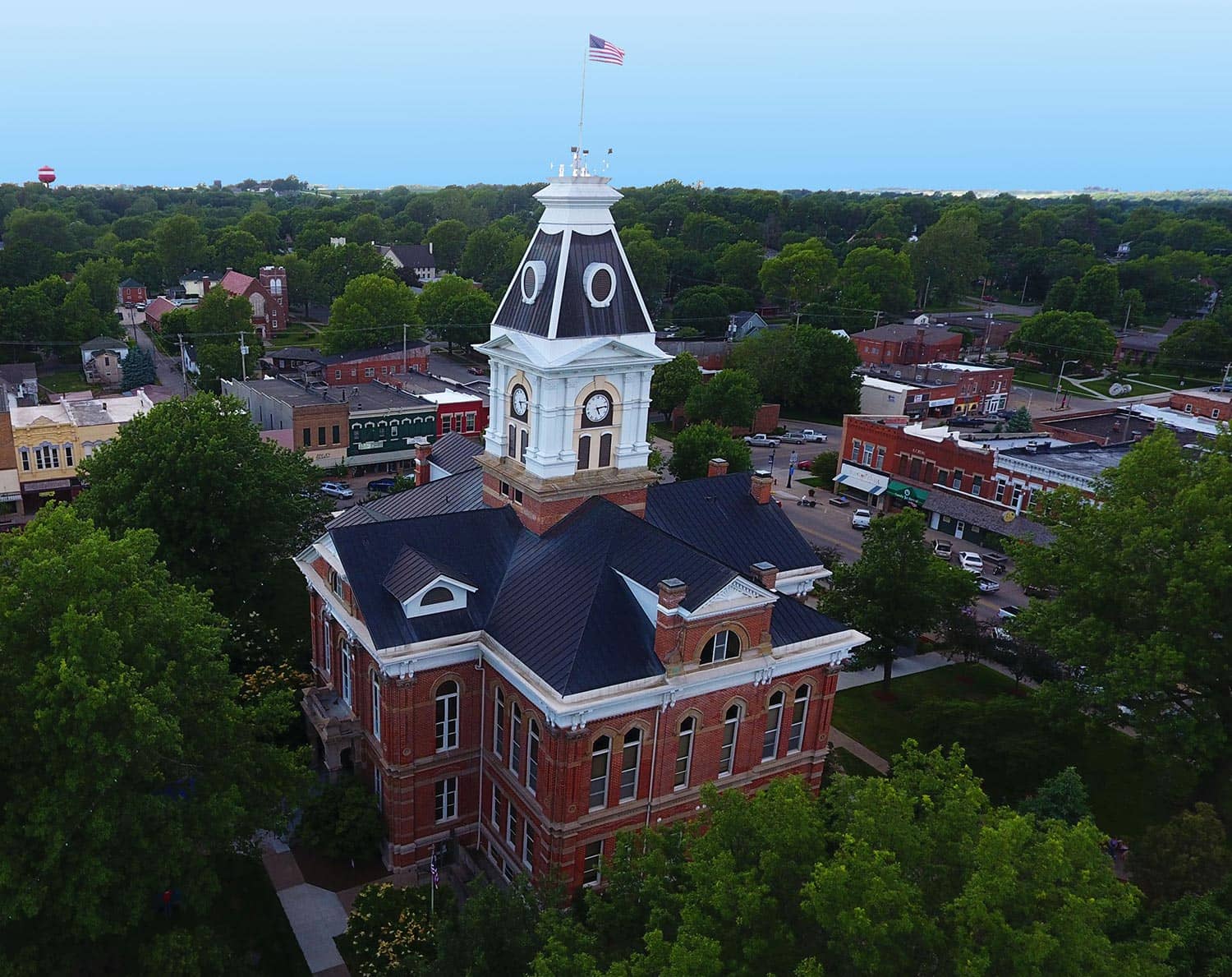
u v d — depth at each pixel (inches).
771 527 2009.1
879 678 2459.4
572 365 1658.5
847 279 7780.5
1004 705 1985.7
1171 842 1380.4
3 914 1133.7
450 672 1608.0
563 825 1453.0
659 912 1016.2
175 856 1246.3
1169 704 1873.8
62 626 1200.2
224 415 2407.7
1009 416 5108.3
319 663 2011.6
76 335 5782.5
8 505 3324.3
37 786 1213.1
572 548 1675.7
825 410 5639.8
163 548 2204.7
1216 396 4867.1
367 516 2108.8
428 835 1681.8
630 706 1449.3
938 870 961.5
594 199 1663.4
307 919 1529.3
